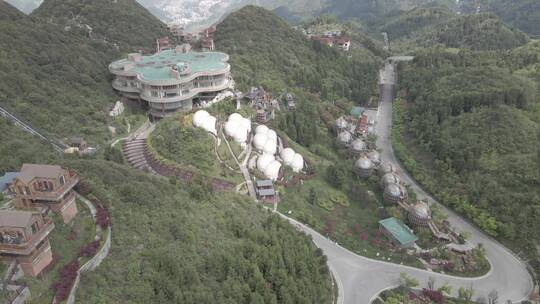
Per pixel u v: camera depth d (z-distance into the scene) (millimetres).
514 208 109812
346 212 111000
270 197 106750
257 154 123938
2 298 51156
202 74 143500
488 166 125312
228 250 71250
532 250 100625
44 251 57156
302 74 189000
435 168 134625
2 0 154500
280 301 67688
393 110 189500
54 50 141500
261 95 154250
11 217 53938
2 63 118812
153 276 59219
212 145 117000
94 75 145750
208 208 83812
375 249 98250
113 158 104188
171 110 138500
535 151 127125
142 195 75625
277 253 73938
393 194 113375
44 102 115625
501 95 153375
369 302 82312
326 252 95438
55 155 91562
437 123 155500
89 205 71625
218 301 59969
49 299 53688
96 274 57375
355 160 137375
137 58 158500
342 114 173750
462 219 115750
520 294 89062
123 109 134875
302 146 143000
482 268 95500
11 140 91562
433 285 88688
